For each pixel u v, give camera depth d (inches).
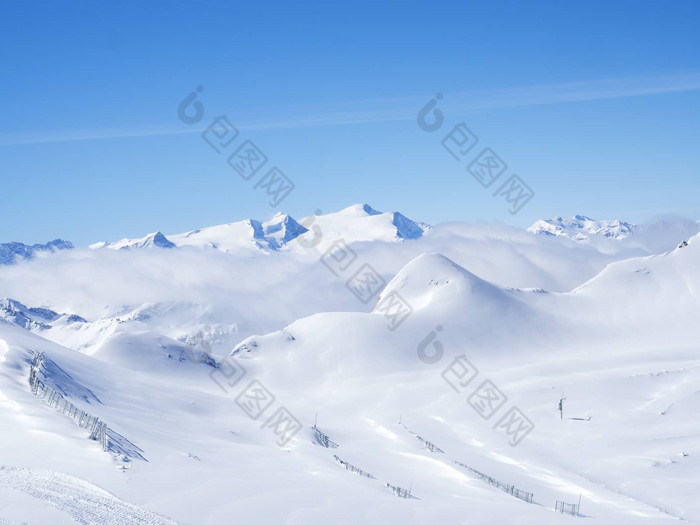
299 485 2074.3
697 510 3189.0
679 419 4813.0
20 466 1353.3
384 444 4097.0
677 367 6171.3
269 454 2967.5
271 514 1603.1
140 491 1557.6
